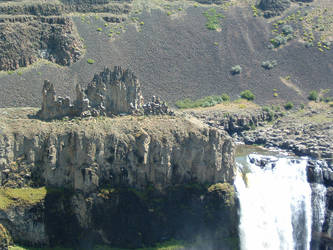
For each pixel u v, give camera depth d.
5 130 161.62
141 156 166.62
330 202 197.25
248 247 180.62
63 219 162.25
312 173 199.38
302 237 195.75
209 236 173.88
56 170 163.00
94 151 162.25
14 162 161.12
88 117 170.88
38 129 164.00
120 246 165.25
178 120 177.50
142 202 167.88
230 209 175.12
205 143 172.75
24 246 158.25
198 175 174.38
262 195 190.00
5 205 155.12
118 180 166.62
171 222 170.88
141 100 186.00
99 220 163.50
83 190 162.00
